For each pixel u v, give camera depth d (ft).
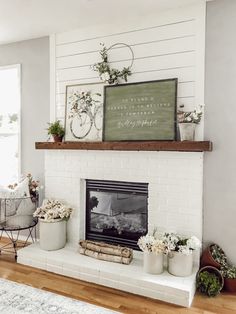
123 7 8.74
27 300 7.59
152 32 9.18
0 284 8.41
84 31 10.27
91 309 7.22
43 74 11.18
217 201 8.48
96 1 8.35
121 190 9.98
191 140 8.38
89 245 9.55
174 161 8.88
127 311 7.16
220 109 8.34
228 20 8.19
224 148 8.34
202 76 8.50
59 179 10.78
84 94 10.28
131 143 9.00
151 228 9.27
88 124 10.24
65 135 10.65
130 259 8.97
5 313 7.03
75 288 8.27
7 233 12.32
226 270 8.13
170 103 8.81
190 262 8.13
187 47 8.70
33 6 8.64
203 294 7.95
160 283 7.70
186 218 8.79
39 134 11.40
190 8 8.63
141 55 9.35
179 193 8.86
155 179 9.16
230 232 8.37
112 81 9.71
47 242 9.84
